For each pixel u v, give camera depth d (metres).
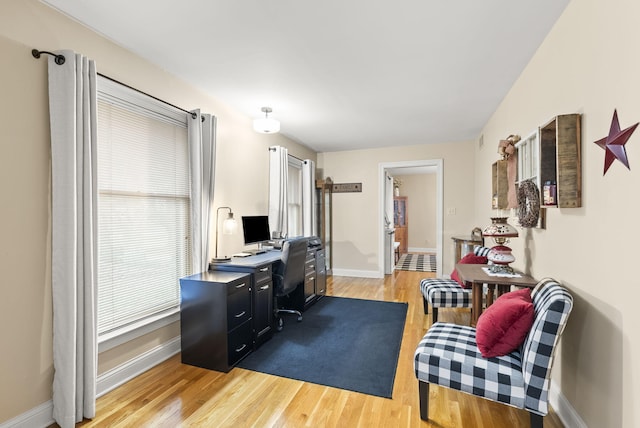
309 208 5.36
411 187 9.66
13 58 1.67
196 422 1.81
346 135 4.90
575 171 1.69
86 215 1.88
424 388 1.81
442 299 3.20
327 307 4.04
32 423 1.73
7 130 1.64
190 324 2.49
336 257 6.12
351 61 2.50
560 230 1.94
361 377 2.31
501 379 1.59
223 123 3.37
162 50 2.33
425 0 1.78
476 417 1.86
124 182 2.32
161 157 2.63
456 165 5.35
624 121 1.31
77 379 1.82
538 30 2.08
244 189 3.74
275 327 3.31
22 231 1.70
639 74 1.21
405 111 3.74
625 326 1.31
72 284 1.80
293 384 2.22
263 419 1.84
